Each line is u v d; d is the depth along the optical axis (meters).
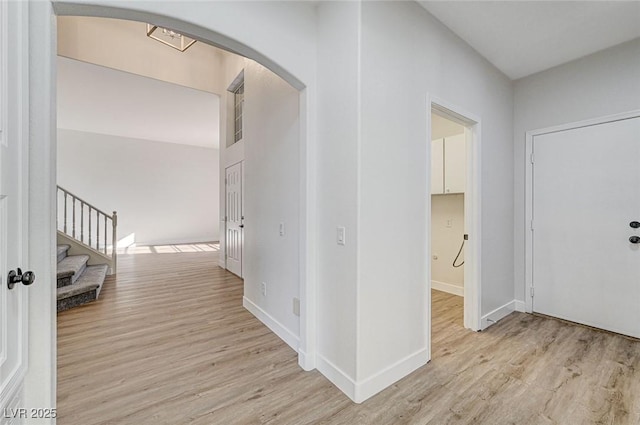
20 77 1.07
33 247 1.19
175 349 2.30
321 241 1.98
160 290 3.95
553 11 2.08
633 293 2.46
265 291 2.80
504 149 3.00
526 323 2.80
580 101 2.71
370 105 1.72
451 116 2.43
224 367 2.04
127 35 4.29
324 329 1.96
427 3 2.02
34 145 1.19
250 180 3.14
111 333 2.58
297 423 1.52
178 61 4.77
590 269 2.68
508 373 1.96
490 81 2.78
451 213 3.82
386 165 1.82
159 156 8.43
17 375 1.04
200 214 9.19
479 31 2.32
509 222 3.08
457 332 2.61
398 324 1.90
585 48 2.55
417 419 1.54
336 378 1.83
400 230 1.91
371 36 1.73
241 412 1.60
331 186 1.88
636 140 2.43
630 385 1.81
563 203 2.84
